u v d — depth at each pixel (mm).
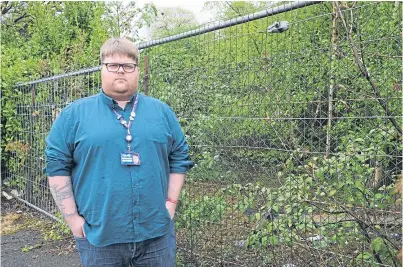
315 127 2975
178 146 2654
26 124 6742
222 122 3428
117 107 2393
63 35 10102
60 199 2391
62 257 4578
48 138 2420
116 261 2408
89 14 10750
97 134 2320
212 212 3553
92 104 2410
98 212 2354
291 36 3254
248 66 3238
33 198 6512
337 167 2693
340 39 3074
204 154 3430
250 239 3111
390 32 2850
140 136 2375
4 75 7145
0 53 8547
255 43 3326
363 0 3227
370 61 2852
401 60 2742
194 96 3709
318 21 3516
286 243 3053
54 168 2373
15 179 7164
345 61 2844
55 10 10688
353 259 2785
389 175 2676
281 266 3160
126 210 2348
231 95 3381
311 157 2957
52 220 5891
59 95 5762
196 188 3676
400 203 2713
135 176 2352
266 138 3211
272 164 3176
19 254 4691
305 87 2992
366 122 2861
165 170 2535
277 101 3035
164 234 2506
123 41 2426
